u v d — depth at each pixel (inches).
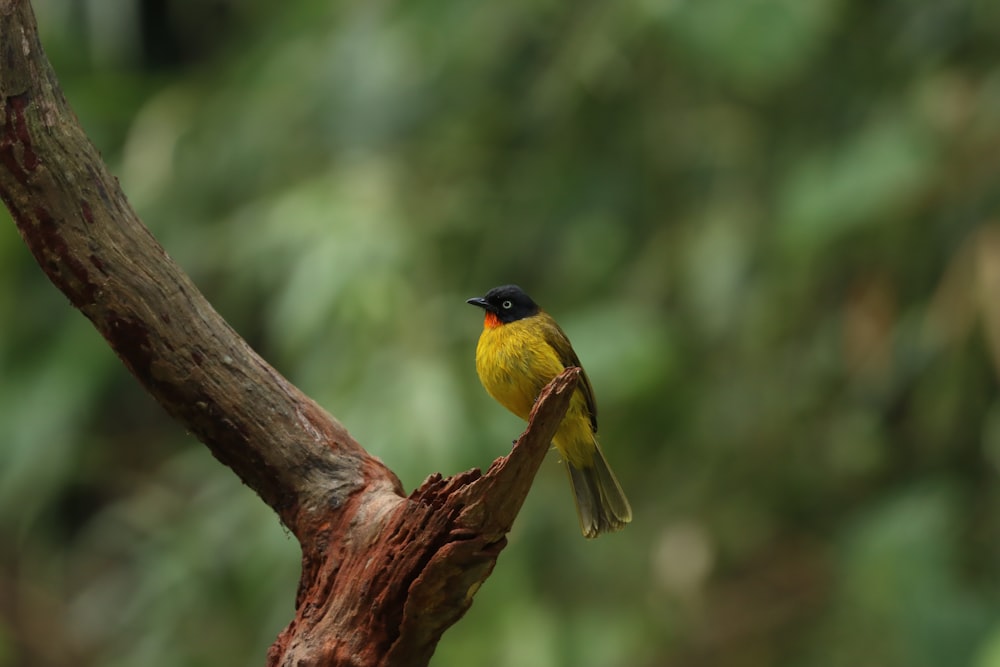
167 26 659.4
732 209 518.0
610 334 486.9
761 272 513.7
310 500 220.7
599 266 527.2
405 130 516.4
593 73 506.0
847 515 541.3
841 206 466.6
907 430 537.0
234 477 480.7
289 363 481.1
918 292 503.5
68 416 504.1
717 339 530.9
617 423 527.5
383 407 420.5
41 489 523.2
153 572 490.6
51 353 520.4
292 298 438.0
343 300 435.5
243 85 539.5
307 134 523.8
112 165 549.6
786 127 530.9
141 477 588.7
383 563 209.2
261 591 455.2
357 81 507.5
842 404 526.6
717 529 530.9
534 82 535.8
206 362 218.2
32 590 635.5
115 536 596.4
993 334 452.1
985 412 495.8
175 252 526.0
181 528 492.7
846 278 531.8
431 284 461.4
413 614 207.0
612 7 506.6
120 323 213.6
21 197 207.0
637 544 518.6
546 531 479.2
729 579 553.3
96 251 210.4
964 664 441.4
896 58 518.9
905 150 470.6
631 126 537.0
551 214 534.6
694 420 530.0
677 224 527.5
